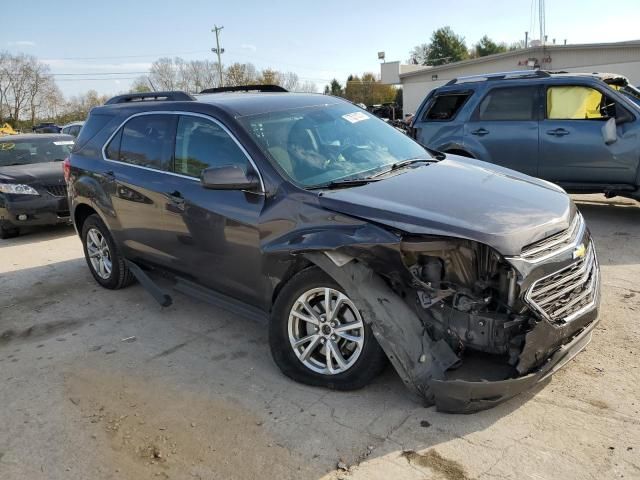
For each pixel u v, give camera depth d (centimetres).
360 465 283
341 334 341
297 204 353
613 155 718
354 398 342
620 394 329
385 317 312
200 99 459
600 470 268
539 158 775
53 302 560
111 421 339
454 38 7600
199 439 315
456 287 308
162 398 362
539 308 297
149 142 479
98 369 408
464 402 296
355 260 322
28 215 861
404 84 4116
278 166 375
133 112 509
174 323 486
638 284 502
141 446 313
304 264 352
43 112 8431
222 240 399
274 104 441
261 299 388
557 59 3328
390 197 339
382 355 327
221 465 292
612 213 796
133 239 502
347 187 361
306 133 419
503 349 302
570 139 745
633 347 385
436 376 306
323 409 334
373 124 480
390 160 427
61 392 378
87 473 294
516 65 3512
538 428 303
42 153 1014
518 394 312
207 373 391
